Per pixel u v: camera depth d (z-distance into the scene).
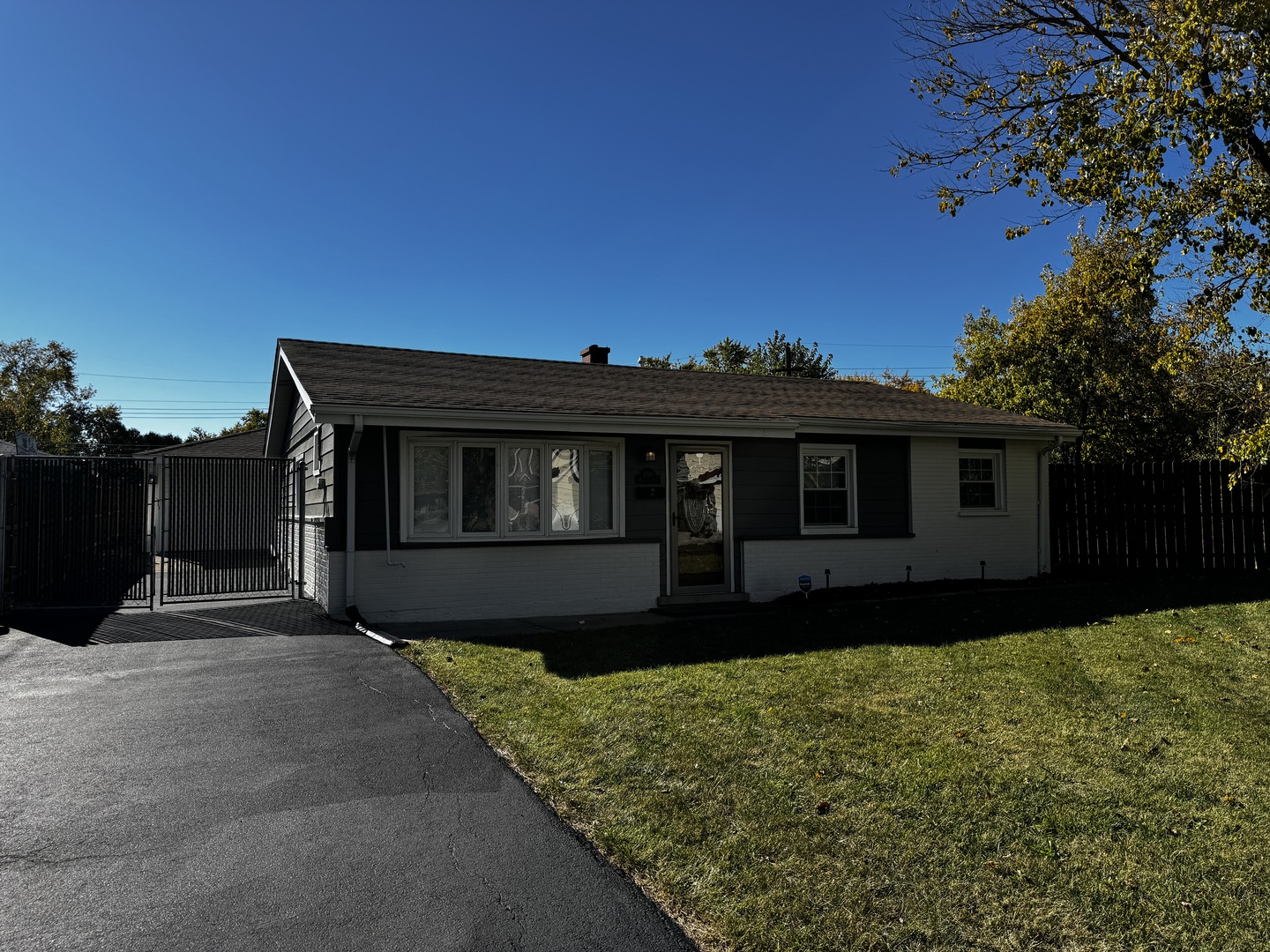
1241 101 7.67
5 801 4.02
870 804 3.94
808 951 2.77
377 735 5.08
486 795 4.14
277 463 12.57
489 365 12.84
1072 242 19.39
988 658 7.09
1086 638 7.99
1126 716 5.36
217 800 4.05
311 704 5.75
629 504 10.96
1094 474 14.10
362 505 9.41
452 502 9.93
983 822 3.74
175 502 11.91
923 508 13.21
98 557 10.12
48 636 8.09
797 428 11.59
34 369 45.16
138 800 4.04
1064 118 8.86
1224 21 7.64
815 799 4.01
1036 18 9.21
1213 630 8.27
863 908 3.03
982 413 14.74
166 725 5.25
